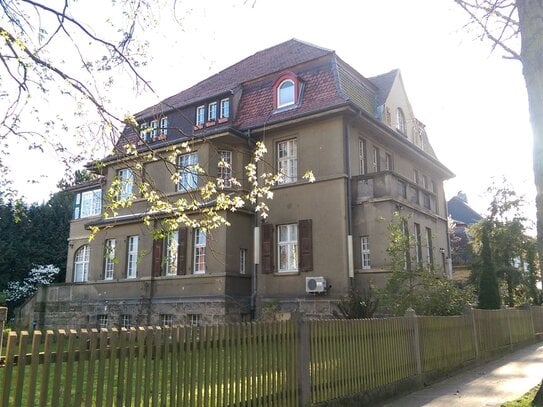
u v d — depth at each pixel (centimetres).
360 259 1750
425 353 1034
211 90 2509
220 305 1841
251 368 634
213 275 1894
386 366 891
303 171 1873
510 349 1580
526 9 761
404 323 979
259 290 1903
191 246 2009
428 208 2108
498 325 1516
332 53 1972
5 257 3431
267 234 1914
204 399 569
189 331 565
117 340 495
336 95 1855
